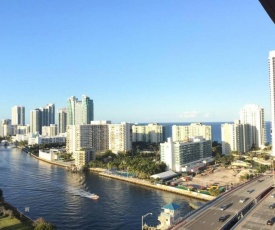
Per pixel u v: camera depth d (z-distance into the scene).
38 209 162.00
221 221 116.44
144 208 164.88
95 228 135.12
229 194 163.25
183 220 118.44
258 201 148.62
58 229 133.38
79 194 194.38
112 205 170.50
